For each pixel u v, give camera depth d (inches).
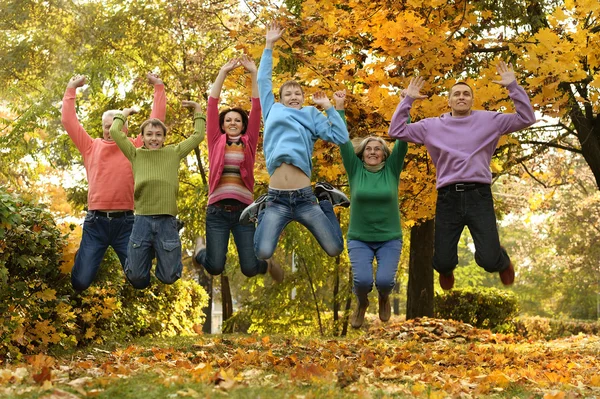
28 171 764.0
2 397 159.8
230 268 648.4
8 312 261.6
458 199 235.5
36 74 663.8
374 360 275.7
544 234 1295.5
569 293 1405.0
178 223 256.4
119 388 173.8
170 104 591.5
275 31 262.2
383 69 316.8
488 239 231.3
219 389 176.9
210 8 444.8
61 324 302.7
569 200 1104.2
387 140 348.2
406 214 409.1
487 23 350.0
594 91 314.0
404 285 1370.6
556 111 303.4
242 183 261.7
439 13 321.7
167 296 478.6
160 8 584.1
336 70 323.3
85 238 266.5
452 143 239.1
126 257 266.4
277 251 743.7
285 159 238.5
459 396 195.8
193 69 545.0
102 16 628.7
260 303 622.8
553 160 727.7
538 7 430.0
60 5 641.6
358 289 250.7
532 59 291.3
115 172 266.1
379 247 256.7
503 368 276.2
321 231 240.5
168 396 166.9
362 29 324.8
